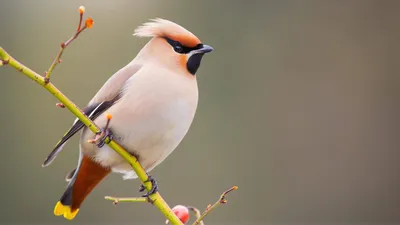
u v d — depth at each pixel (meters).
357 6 14.64
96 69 13.08
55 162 12.81
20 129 12.91
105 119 6.73
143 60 7.12
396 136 14.32
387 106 14.48
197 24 13.89
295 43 14.27
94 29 13.20
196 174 13.22
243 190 13.33
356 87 14.48
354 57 14.55
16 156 12.84
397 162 14.20
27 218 12.66
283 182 13.63
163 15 13.63
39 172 12.80
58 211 7.32
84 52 13.12
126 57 13.16
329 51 14.45
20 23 13.27
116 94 6.89
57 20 13.28
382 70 14.57
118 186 12.55
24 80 13.01
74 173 7.51
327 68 14.34
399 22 14.69
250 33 14.05
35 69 13.14
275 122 13.89
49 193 12.74
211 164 13.30
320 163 13.95
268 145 13.70
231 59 13.96
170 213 6.24
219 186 13.15
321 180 13.85
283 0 14.31
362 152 14.24
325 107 14.27
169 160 13.15
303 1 14.41
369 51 14.62
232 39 13.98
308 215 13.68
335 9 14.62
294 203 13.59
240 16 14.09
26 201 12.70
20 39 13.21
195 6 13.89
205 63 13.84
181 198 13.02
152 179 6.47
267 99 13.92
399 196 14.03
